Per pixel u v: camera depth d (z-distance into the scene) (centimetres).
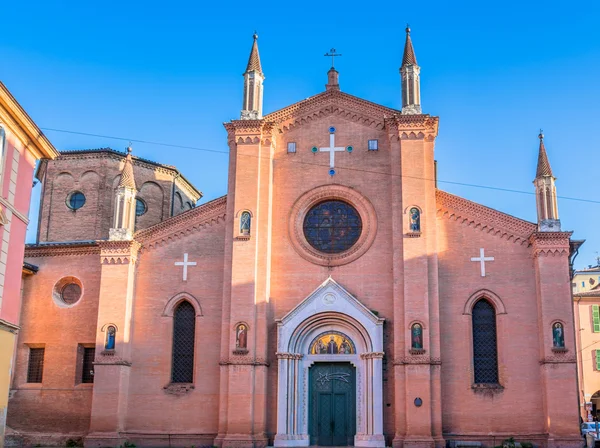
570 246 4288
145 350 4419
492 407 4066
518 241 4272
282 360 4206
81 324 4719
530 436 3988
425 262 4178
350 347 4275
